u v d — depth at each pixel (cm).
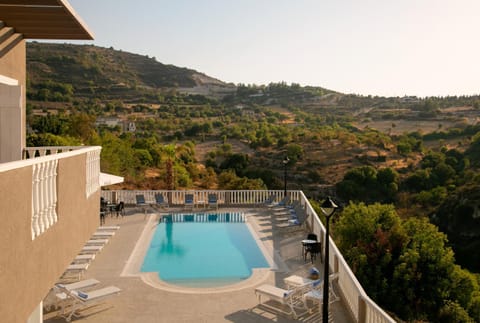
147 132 8050
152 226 1867
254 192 2366
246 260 1416
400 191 5816
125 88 12850
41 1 674
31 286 553
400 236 2805
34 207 567
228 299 1048
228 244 1625
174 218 2073
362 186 5753
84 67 12975
